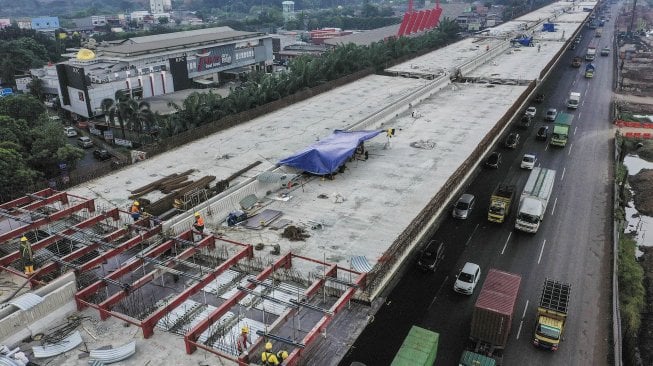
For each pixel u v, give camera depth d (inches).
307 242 1701.5
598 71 5329.7
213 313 1232.8
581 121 3727.9
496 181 2677.2
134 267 1475.1
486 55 4803.2
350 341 1315.2
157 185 2192.4
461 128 2856.8
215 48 5516.7
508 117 3006.9
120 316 1285.7
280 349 1240.2
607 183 2645.2
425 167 2308.1
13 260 1550.2
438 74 4343.0
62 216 1817.2
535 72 4254.4
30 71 5634.8
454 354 1475.1
